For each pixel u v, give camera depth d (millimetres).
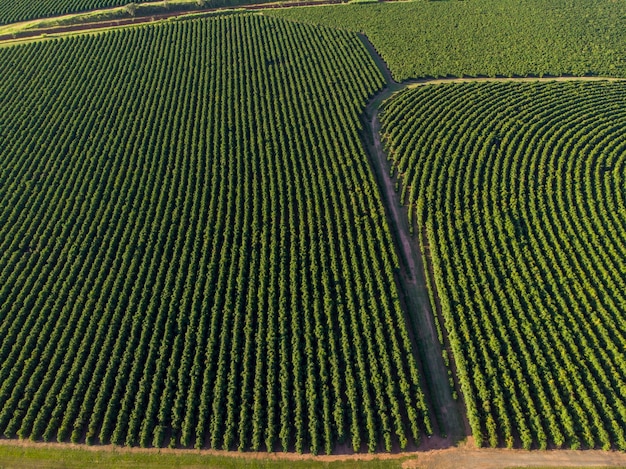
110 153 62938
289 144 62562
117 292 48062
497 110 66688
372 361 42094
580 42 80500
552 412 39281
